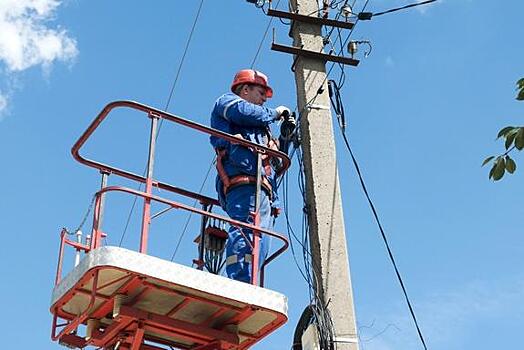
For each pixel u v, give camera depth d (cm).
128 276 940
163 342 1041
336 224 1074
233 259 1030
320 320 1020
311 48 1182
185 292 962
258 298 974
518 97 710
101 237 966
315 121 1132
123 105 979
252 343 1045
